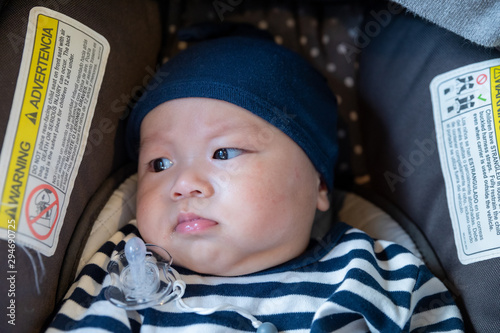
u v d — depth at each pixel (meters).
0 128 0.81
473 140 1.01
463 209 1.00
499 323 0.92
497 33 0.92
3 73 0.83
